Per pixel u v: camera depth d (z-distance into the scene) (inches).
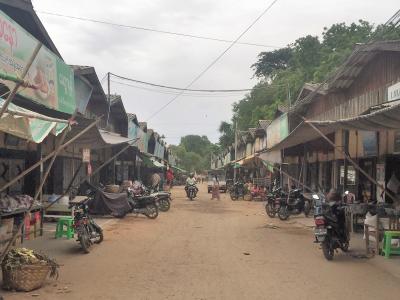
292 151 948.0
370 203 540.4
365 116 354.3
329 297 268.4
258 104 2229.3
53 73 562.3
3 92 439.2
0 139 499.5
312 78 1610.5
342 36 1643.7
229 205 1068.5
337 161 780.0
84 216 427.8
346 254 408.2
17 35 452.4
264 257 394.6
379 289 288.2
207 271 335.6
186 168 4825.3
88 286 289.1
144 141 1560.0
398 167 568.1
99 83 831.1
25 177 575.8
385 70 577.9
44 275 283.3
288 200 729.6
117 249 427.2
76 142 581.6
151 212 721.6
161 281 303.9
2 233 391.5
